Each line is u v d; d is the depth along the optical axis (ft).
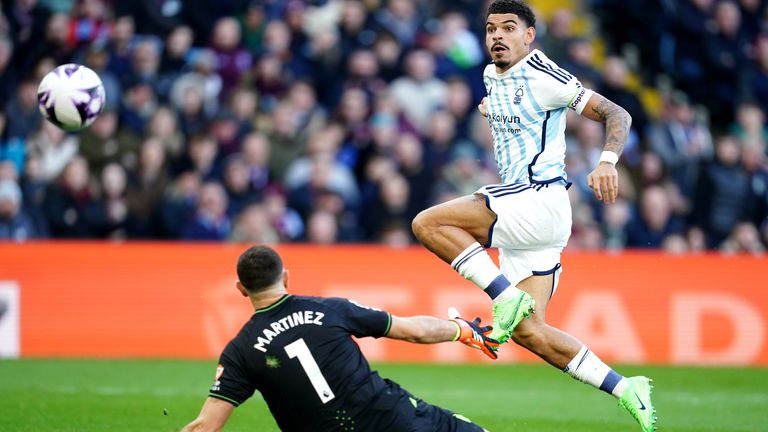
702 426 93.86
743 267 144.15
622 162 164.66
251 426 87.66
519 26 71.97
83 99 83.10
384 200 152.25
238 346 60.49
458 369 132.05
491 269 71.46
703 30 182.60
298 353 59.72
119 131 153.99
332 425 59.67
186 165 157.07
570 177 160.04
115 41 163.32
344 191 154.20
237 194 150.10
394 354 138.41
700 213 165.17
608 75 172.04
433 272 138.51
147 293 135.13
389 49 168.55
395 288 137.59
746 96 181.16
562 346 73.97
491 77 73.82
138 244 135.64
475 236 72.59
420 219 72.28
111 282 134.62
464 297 138.31
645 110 170.60
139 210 148.66
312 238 147.43
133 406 97.35
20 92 156.97
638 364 139.44
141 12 169.48
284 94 164.55
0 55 163.43
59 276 133.59
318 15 180.04
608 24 192.13
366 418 59.88
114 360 130.82
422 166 156.97
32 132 154.51
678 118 172.04
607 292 140.87
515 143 72.43
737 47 183.62
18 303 132.16
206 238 146.30
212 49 166.61
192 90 159.53
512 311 70.28
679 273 142.72
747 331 143.02
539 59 72.02
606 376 73.77
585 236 155.33
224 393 60.03
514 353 140.05
